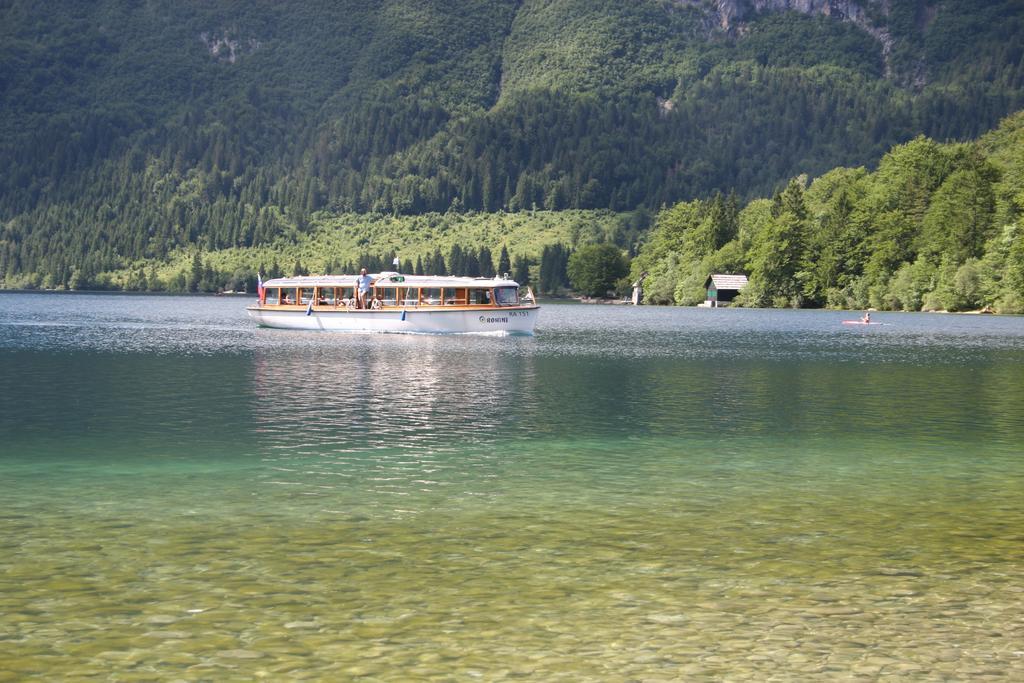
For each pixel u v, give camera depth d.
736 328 134.75
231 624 16.31
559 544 21.30
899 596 17.94
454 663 14.80
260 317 124.06
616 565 19.72
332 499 25.86
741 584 18.56
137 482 28.14
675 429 39.28
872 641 15.76
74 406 45.94
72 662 14.78
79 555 20.22
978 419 42.75
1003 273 178.88
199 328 127.62
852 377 62.44
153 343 95.31
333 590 18.05
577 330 128.38
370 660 14.90
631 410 45.19
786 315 188.62
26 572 19.02
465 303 107.44
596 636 15.89
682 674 14.47
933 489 27.59
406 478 28.83
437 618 16.64
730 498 26.23
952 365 72.38
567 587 18.31
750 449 34.44
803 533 22.41
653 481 28.53
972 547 21.25
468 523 23.17
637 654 15.18
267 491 26.86
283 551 20.61
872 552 20.81
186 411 44.19
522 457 32.59
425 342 97.50
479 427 39.50
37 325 137.50
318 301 118.38
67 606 17.11
